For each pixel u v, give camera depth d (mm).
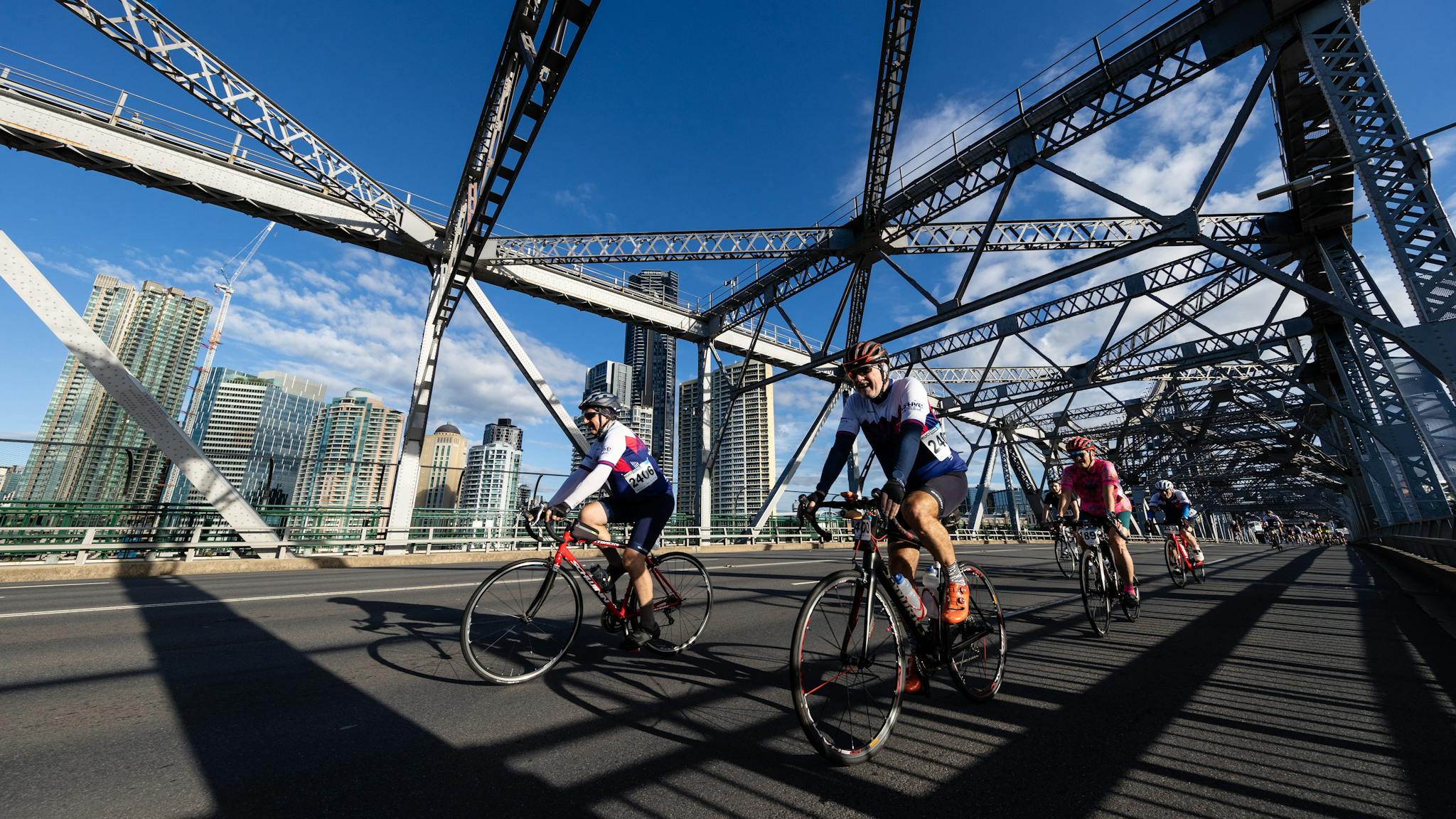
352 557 11039
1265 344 15984
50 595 6035
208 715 2424
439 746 2121
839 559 14094
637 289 18062
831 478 2705
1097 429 33031
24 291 8531
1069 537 9344
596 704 2641
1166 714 2502
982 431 29219
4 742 2102
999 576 9281
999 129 10734
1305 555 18219
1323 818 1586
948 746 2154
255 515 10164
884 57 8875
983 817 1617
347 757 2010
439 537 12898
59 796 1667
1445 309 6277
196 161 11055
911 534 2627
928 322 13250
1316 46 7484
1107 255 10281
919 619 2576
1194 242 9117
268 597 5801
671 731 2303
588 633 4199
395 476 12484
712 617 4949
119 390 9125
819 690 2689
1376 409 11641
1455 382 6211
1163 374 18625
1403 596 6410
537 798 1723
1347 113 7094
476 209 10031
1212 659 3502
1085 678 3096
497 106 9742
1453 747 2078
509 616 3215
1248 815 1613
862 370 2764
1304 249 12523
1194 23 8328
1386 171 6742
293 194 12133
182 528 9359
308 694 2729
